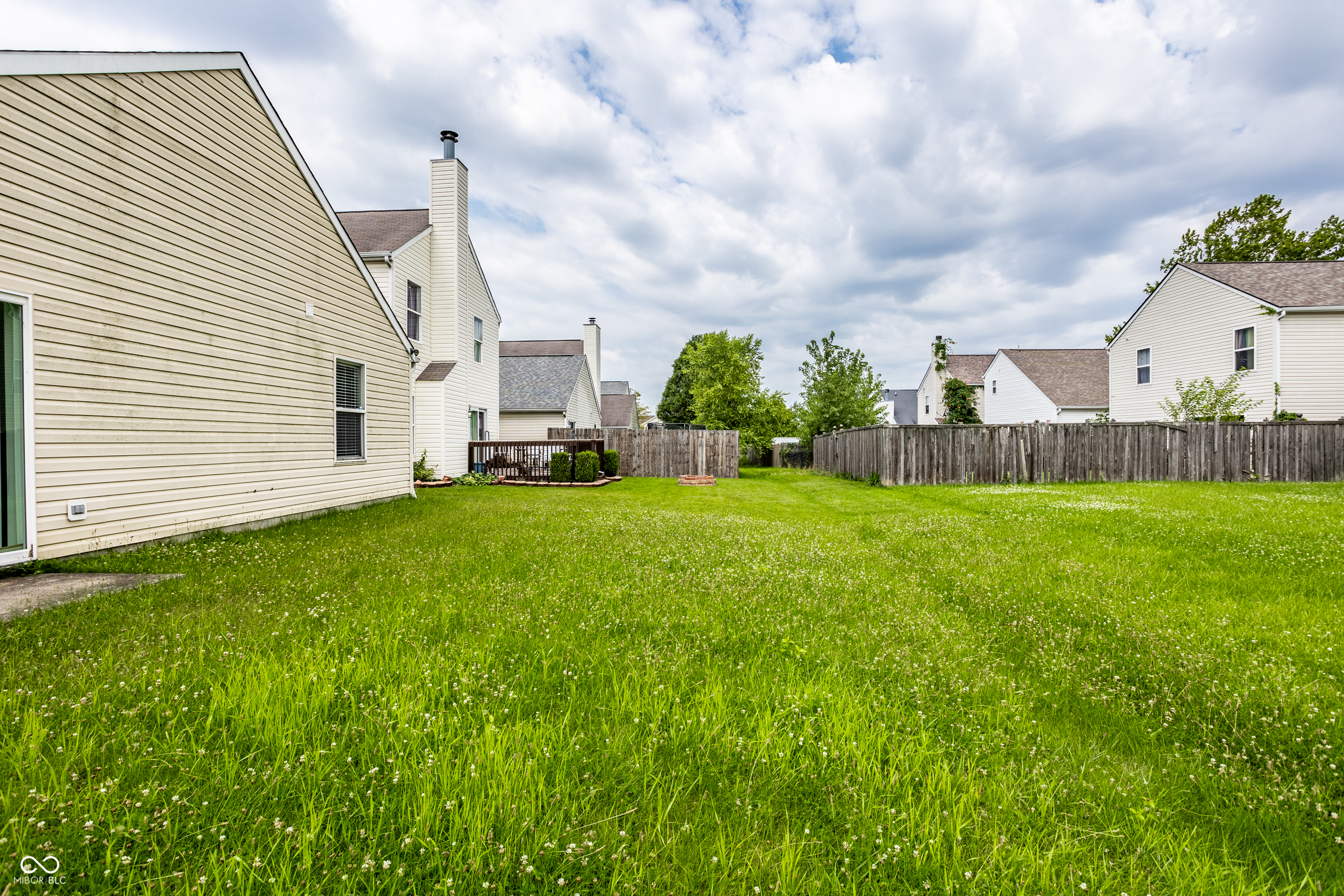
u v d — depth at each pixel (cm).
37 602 380
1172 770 220
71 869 142
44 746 195
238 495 719
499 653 307
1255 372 1692
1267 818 186
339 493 940
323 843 157
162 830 157
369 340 1027
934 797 192
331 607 370
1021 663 328
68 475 516
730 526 808
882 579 507
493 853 158
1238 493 1117
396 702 234
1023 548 632
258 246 755
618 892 148
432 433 1532
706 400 2872
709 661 309
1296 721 246
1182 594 449
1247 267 1931
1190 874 158
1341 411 1616
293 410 828
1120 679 301
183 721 219
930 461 1468
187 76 643
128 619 343
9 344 474
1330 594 441
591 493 1400
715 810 186
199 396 661
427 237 1592
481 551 577
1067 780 206
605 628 354
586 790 190
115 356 560
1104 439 1457
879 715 248
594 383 3166
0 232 463
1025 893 150
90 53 530
